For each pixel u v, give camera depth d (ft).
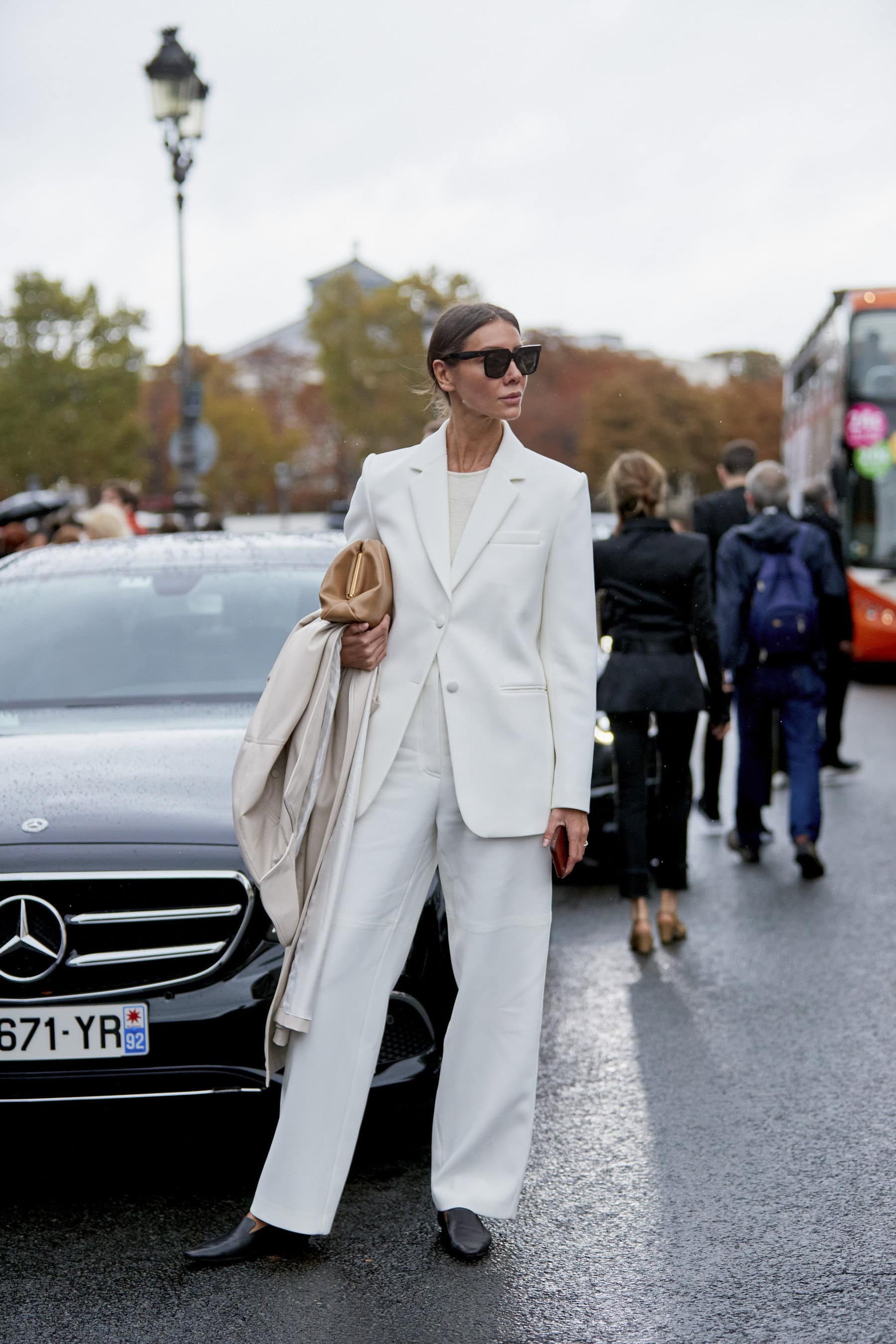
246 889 10.67
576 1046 14.74
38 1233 10.72
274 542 16.94
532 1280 9.86
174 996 10.54
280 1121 10.03
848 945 18.16
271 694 9.65
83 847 10.78
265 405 247.29
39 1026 10.50
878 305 50.85
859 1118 12.70
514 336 9.62
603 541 18.10
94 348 179.52
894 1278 9.81
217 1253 10.11
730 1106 13.07
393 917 9.89
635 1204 11.09
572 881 22.26
